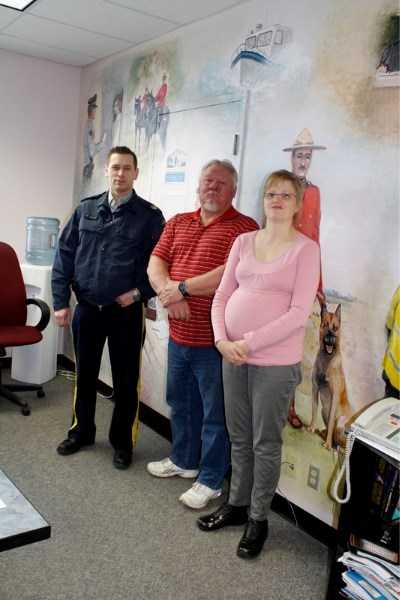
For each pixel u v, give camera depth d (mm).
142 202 2695
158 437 3223
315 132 2242
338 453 2199
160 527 2254
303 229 2311
